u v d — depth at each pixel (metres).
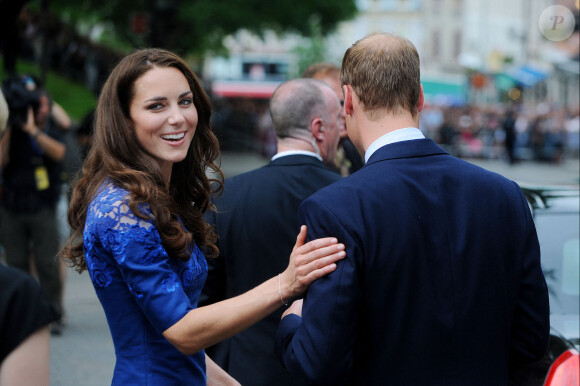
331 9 32.12
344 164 6.16
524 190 5.98
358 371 3.01
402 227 2.98
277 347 3.23
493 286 3.05
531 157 39.00
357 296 2.92
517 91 64.69
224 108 42.88
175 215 3.26
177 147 3.39
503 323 3.09
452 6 98.00
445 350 2.98
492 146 38.94
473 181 3.12
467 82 64.69
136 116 3.33
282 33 32.91
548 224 5.46
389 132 3.16
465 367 3.00
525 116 41.53
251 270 4.44
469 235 3.04
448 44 98.12
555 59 64.88
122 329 3.17
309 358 2.92
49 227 9.07
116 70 3.36
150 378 3.15
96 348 8.83
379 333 2.97
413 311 2.97
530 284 3.13
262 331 4.36
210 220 4.50
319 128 4.74
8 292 2.30
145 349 3.16
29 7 32.75
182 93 3.39
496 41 79.75
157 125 3.32
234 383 3.73
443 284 2.99
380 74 3.13
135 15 20.03
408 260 2.96
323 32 33.97
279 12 29.83
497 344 3.08
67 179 9.20
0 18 11.18
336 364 2.90
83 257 3.38
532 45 70.25
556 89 69.38
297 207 4.47
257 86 68.88
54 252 9.11
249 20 28.80
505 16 78.44
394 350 2.96
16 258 9.13
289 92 4.75
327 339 2.89
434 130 41.66
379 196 3.00
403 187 3.04
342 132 6.04
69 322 9.92
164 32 18.80
